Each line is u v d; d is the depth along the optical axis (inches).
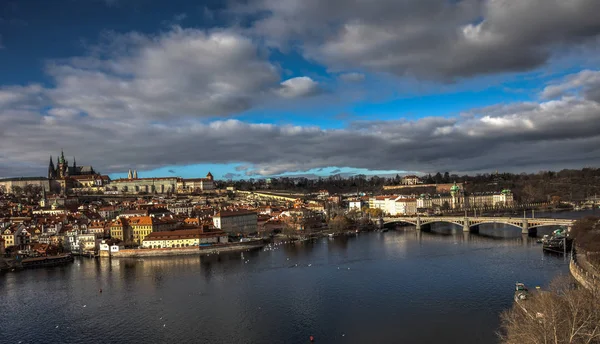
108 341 7017.7
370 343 6579.7
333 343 6643.7
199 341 6879.9
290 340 6806.1
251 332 7150.6
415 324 7194.9
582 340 4709.6
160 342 6889.8
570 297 5177.2
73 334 7352.4
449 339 6579.7
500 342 6338.6
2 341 7165.4
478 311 7623.0
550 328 4731.8
